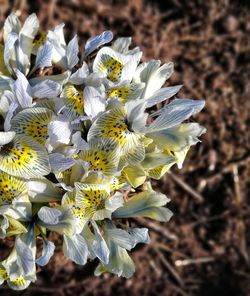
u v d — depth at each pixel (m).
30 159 0.13
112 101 0.13
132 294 0.24
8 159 0.13
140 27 0.24
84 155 0.13
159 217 0.14
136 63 0.14
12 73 0.14
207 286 0.24
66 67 0.14
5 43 0.13
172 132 0.13
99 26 0.24
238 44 0.25
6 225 0.12
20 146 0.13
